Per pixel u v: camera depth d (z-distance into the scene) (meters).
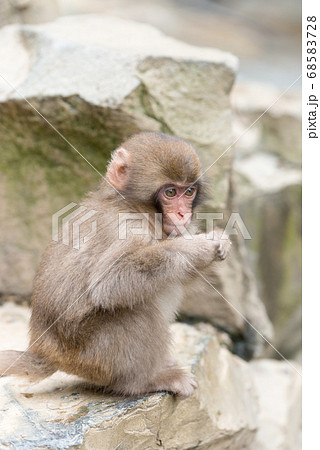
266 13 24.50
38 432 6.10
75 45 9.04
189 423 7.20
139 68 8.66
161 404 6.81
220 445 7.73
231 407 8.13
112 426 6.36
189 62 8.87
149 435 6.74
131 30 10.49
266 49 21.61
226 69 8.99
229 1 25.14
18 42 9.66
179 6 24.02
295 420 10.16
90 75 8.64
